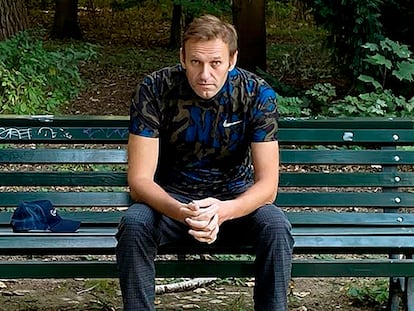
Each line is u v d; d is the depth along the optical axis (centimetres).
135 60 1180
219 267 328
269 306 310
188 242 333
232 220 331
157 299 417
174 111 323
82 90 956
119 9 1526
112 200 379
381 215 377
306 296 425
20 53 866
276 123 328
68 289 431
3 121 383
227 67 318
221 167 333
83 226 374
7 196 377
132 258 303
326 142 392
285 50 1267
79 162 383
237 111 324
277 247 308
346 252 343
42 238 337
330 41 818
